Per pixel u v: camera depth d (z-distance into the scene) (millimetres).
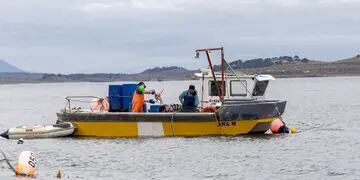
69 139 37562
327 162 28984
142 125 36938
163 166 28344
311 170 27078
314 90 153375
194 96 37375
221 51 37938
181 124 36562
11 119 66500
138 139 36469
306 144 34531
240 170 27156
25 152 26656
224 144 34031
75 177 26078
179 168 27812
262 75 38531
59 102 116625
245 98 38281
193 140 35531
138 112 37219
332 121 53188
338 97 105562
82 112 38219
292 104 84062
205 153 31422
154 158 30391
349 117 57688
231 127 36688
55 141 36906
